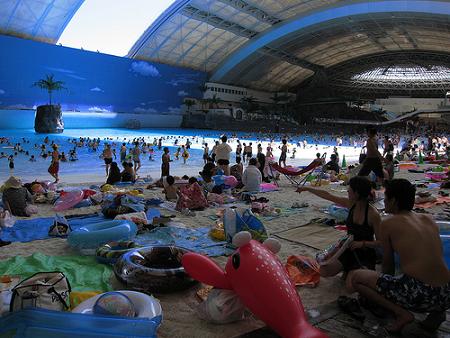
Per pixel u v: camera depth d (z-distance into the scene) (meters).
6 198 7.30
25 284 3.28
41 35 44.06
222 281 3.48
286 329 2.99
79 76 48.78
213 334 3.27
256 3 46.94
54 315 2.79
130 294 3.41
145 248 4.58
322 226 6.66
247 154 20.12
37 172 15.65
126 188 10.65
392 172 11.38
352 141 40.31
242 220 5.49
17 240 5.78
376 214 4.07
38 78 45.03
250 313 3.55
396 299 3.16
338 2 47.47
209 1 44.50
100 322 2.81
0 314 3.10
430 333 3.22
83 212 7.73
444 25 48.81
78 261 4.85
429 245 3.06
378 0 44.81
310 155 25.69
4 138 29.27
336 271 4.23
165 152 12.47
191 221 7.06
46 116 40.25
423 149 28.81
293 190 10.77
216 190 9.60
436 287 3.02
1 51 41.50
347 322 3.39
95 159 21.23
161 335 3.24
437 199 8.98
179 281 4.04
